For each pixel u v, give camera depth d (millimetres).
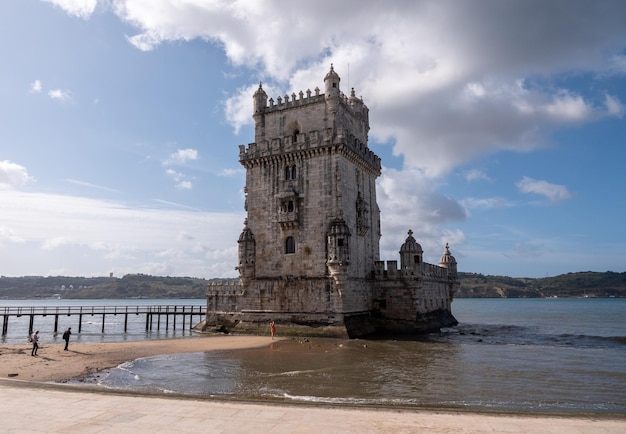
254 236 56969
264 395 24219
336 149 53438
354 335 50469
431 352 41875
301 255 53594
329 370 32281
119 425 14758
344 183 54312
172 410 16656
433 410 17781
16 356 38000
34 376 29609
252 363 35094
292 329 51875
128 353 40375
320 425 14883
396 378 29703
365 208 59062
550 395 25328
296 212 53750
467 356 39656
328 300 51094
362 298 56156
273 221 56094
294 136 58344
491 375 31047
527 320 106438
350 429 14523
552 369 33562
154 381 28391
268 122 60062
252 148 58781
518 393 25766
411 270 57531
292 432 14094
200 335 55562
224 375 30359
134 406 17234
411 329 56906
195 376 30016
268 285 54812
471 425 15234
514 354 41250
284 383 27812
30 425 14727
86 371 31797
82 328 86500
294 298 52969
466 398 24375
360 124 64750
